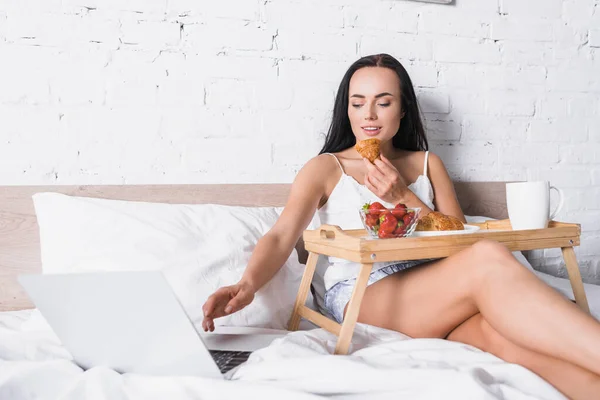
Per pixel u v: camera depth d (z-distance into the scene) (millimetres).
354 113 1510
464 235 1073
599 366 817
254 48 1648
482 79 1913
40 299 826
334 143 1611
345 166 1488
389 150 1575
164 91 1571
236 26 1630
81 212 1349
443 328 1131
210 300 1084
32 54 1461
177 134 1586
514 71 1954
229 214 1458
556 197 2010
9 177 1454
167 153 1578
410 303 1164
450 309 1091
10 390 794
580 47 2041
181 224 1376
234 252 1354
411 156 1591
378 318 1221
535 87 1983
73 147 1500
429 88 1847
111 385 790
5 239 1431
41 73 1470
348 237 1015
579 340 839
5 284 1432
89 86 1508
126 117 1540
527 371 805
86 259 1278
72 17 1487
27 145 1466
